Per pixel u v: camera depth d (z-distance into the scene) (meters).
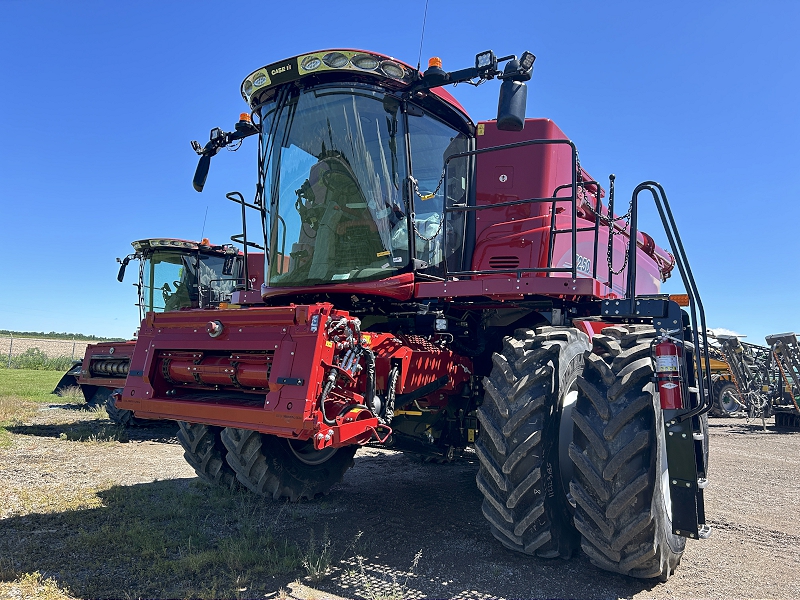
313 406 3.05
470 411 4.98
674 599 3.14
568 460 3.59
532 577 3.38
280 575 3.33
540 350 3.58
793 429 12.09
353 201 4.20
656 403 3.24
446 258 4.39
